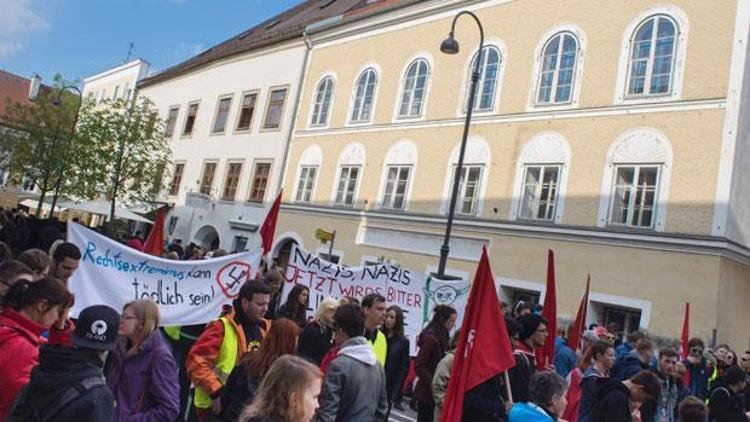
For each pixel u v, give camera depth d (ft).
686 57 48.21
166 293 22.16
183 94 117.50
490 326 16.20
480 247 57.93
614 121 51.31
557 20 57.77
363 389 14.35
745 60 45.50
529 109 57.72
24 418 9.48
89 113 87.35
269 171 89.35
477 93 63.10
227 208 94.79
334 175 77.61
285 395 8.95
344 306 16.07
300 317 26.20
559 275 51.26
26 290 11.68
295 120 87.35
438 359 23.36
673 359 23.21
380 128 72.79
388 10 75.66
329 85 83.35
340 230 73.97
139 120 87.76
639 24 51.70
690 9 48.78
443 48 47.70
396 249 66.18
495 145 59.62
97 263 20.99
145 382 13.00
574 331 28.22
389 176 70.28
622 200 49.52
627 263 47.47
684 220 45.47
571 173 53.06
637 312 47.26
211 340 15.94
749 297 46.57
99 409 9.53
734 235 44.27
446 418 15.84
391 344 25.79
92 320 9.98
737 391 24.34
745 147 46.01
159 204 106.73
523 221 54.85
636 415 17.63
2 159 88.07
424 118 67.87
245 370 14.40
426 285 34.55
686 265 44.50
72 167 85.46
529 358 19.34
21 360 11.10
